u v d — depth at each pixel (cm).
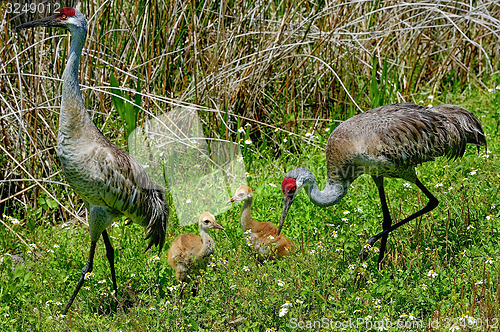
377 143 884
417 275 779
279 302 718
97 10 1128
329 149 936
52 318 743
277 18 1366
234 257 842
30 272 838
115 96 1110
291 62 1381
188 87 1244
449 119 952
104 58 1225
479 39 1605
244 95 1327
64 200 1182
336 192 943
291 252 890
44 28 1165
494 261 797
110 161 805
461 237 894
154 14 1227
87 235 1015
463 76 1648
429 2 1477
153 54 1243
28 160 1162
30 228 1043
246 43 1335
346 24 1296
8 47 1171
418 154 906
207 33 1318
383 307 716
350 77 1423
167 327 702
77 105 795
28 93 1189
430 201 920
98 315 773
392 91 1389
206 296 775
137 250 952
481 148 1220
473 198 986
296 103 1416
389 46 1482
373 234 966
